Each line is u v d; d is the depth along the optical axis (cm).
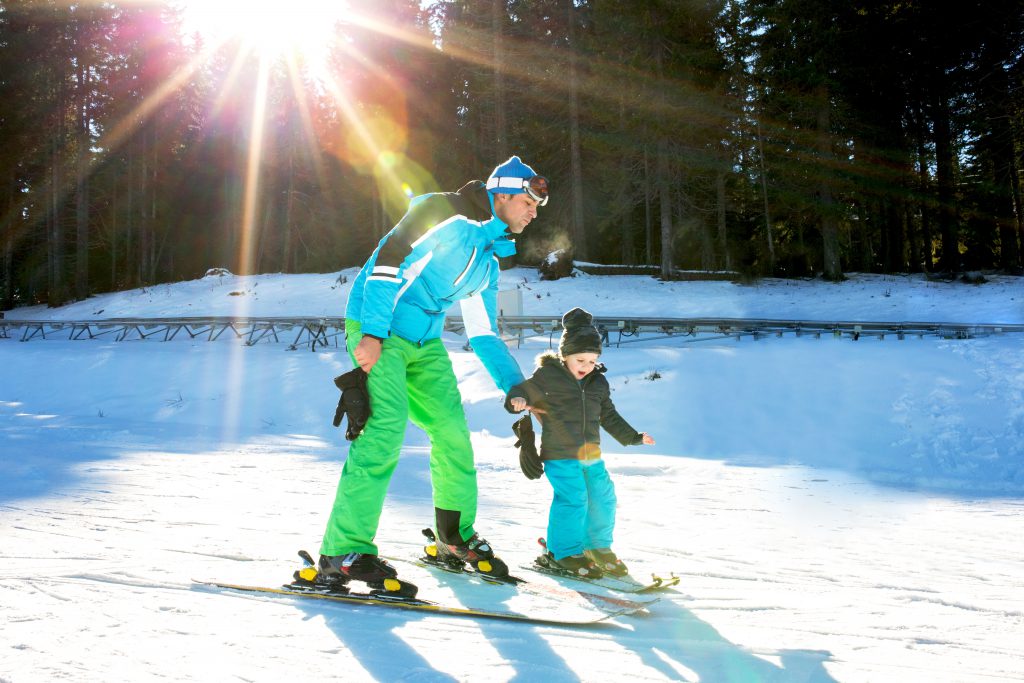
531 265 3731
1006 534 513
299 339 2436
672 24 3042
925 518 584
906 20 3278
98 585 303
